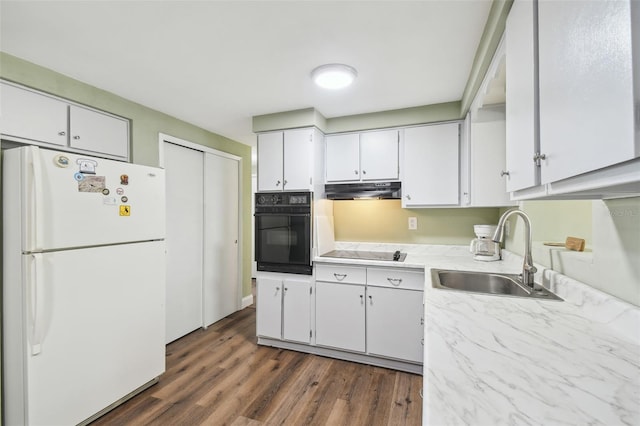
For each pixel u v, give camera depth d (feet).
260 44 5.51
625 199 3.16
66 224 5.31
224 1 4.38
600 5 1.85
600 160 1.87
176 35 5.22
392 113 8.89
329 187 9.56
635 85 1.53
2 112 5.73
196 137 10.44
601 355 2.59
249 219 13.67
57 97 6.56
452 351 2.66
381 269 7.91
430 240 9.56
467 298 4.30
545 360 2.49
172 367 7.92
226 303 11.99
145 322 6.71
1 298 5.15
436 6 4.47
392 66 6.31
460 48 5.62
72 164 5.42
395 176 8.95
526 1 3.23
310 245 8.63
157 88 7.35
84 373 5.55
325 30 5.09
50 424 5.07
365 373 7.63
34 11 4.55
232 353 8.78
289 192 8.92
